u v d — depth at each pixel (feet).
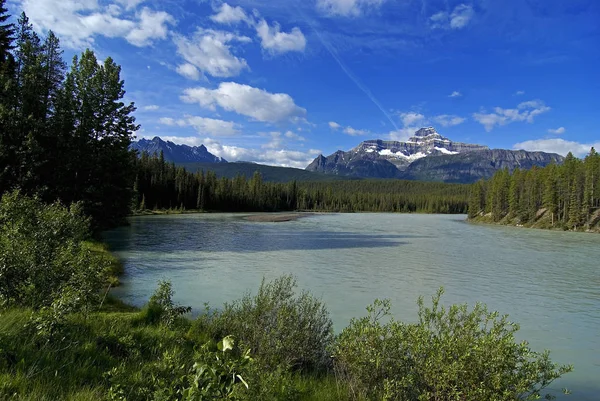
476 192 440.45
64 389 16.81
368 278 82.69
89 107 119.85
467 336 21.35
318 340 31.09
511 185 373.81
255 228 221.66
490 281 83.35
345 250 131.44
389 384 20.92
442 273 91.50
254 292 65.26
